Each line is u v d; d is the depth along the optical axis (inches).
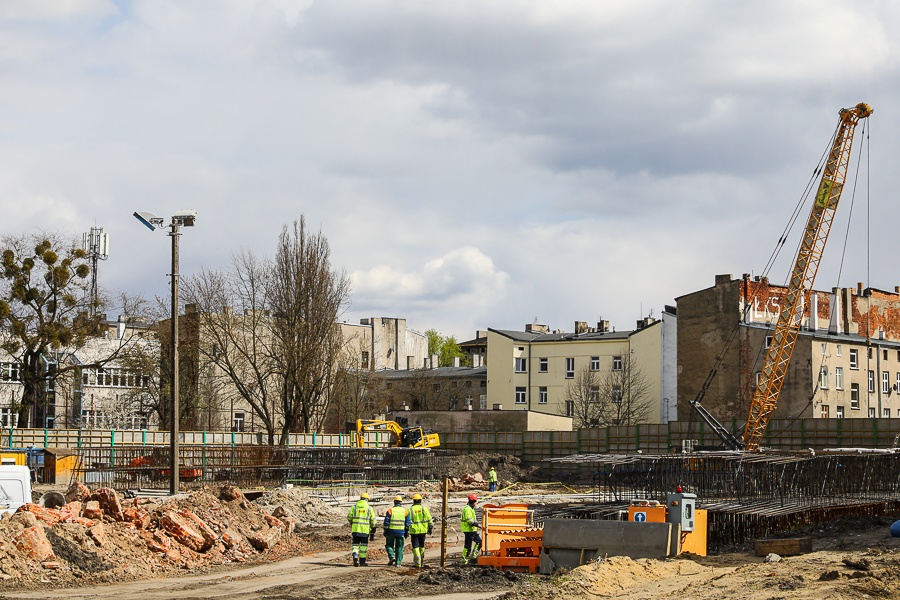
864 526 1408.7
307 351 2807.6
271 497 1692.9
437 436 3036.4
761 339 3302.2
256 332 3284.9
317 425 2952.8
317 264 2861.7
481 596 903.7
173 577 1031.6
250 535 1244.5
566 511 1248.2
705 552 1121.4
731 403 3341.5
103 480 2052.2
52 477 2162.9
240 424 3622.0
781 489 1480.1
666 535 1035.3
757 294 3412.9
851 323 3550.7
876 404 3452.3
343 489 2167.8
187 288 2987.2
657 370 3914.9
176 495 1544.0
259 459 2272.4
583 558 1045.2
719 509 1229.7
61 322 2711.6
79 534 1038.4
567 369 4180.6
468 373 4635.8
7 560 957.2
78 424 3526.1
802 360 3228.3
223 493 1347.2
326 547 1311.5
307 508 1685.5
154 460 2188.7
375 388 3944.4
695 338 3444.9
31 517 1012.5
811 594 778.2
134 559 1060.5
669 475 1651.1
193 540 1150.3
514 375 4284.0
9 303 2672.2
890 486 1678.2
